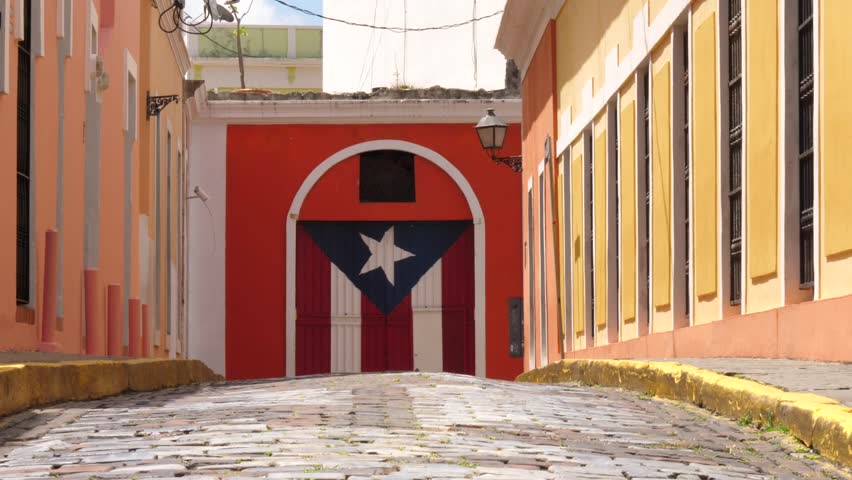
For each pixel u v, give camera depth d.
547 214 23.09
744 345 11.45
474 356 29.52
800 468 5.91
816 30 9.94
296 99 29.23
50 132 14.38
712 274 12.78
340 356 29.47
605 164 17.95
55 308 14.31
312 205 29.41
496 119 23.00
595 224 18.88
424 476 5.09
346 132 29.50
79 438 6.71
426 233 29.88
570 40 20.81
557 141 22.20
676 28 14.20
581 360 12.96
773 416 7.05
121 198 18.94
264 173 29.30
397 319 29.66
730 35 12.34
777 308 10.60
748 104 11.58
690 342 13.26
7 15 12.13
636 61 15.86
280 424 7.05
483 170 29.59
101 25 17.73
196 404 8.84
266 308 28.97
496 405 8.39
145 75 20.89
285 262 29.11
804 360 9.98
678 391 9.11
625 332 16.86
